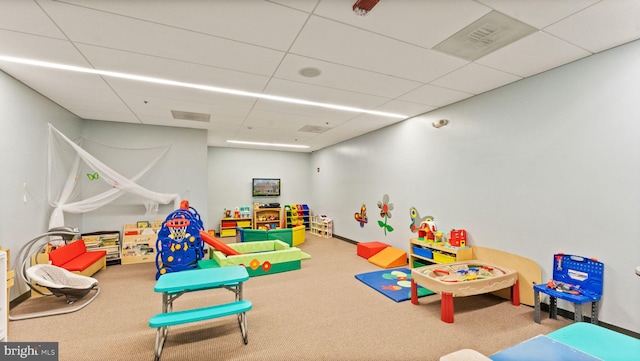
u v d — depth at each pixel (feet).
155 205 17.33
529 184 10.27
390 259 15.88
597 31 7.24
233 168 27.61
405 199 16.52
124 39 7.50
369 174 20.01
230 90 11.47
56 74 9.77
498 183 11.32
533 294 10.06
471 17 6.63
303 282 13.09
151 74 9.79
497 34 7.38
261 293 11.69
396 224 17.29
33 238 11.25
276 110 14.37
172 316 7.09
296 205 29.43
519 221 10.60
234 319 9.33
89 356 7.24
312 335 8.31
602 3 6.08
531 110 10.16
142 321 9.16
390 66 9.30
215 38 7.49
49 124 12.39
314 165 29.60
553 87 9.52
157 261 13.28
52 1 5.88
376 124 17.62
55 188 13.08
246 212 27.30
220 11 6.31
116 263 15.88
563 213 9.31
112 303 10.57
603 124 8.36
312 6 6.16
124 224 16.93
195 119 16.22
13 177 10.21
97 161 14.01
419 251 14.33
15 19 6.53
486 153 11.78
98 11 6.26
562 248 9.34
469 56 8.61
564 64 9.22
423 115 15.11
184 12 6.33
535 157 10.06
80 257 13.35
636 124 7.73
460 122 12.95
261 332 8.47
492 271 10.69
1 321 6.88
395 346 7.74
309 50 8.20
